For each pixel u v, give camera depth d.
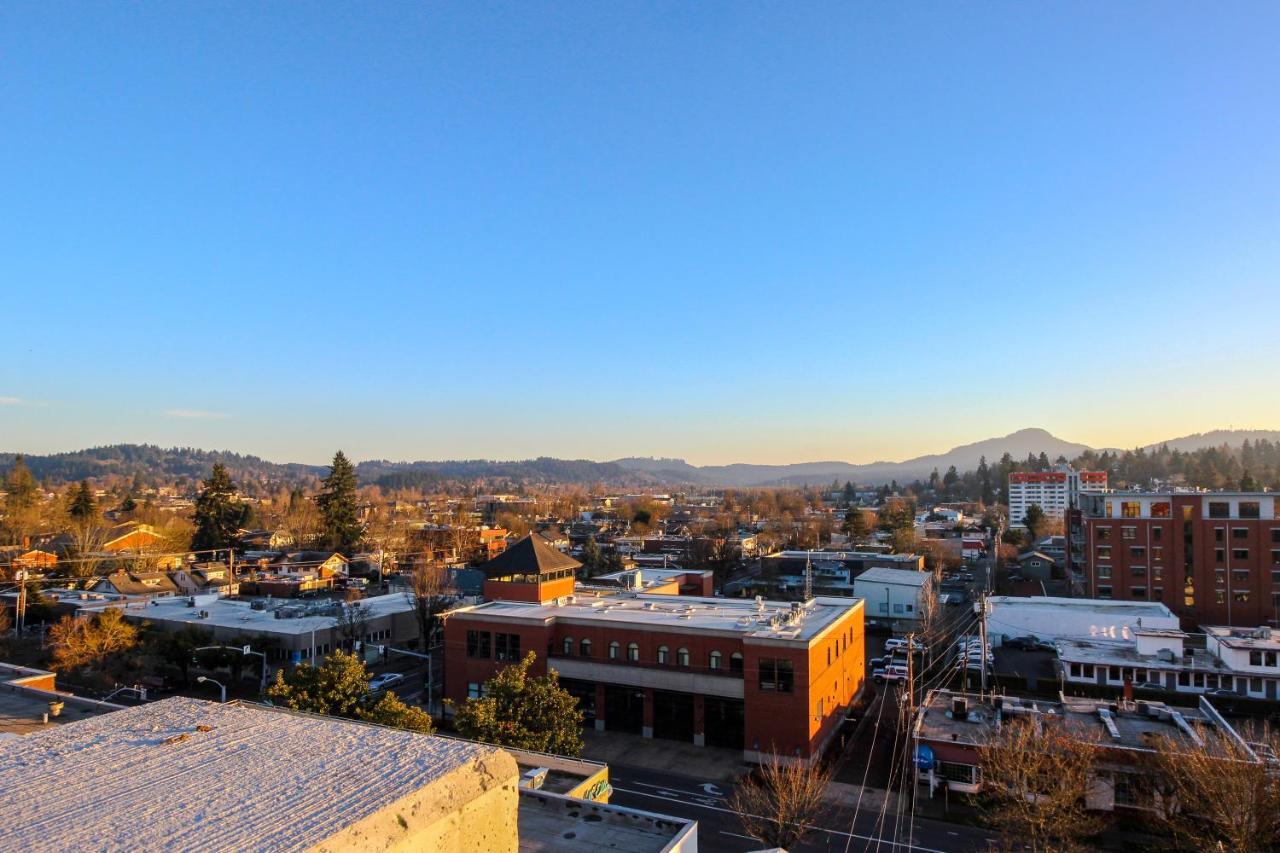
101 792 9.41
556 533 184.00
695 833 18.97
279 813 8.84
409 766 10.41
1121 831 38.97
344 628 72.25
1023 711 47.06
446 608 77.31
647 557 145.50
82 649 64.44
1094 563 93.62
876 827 39.84
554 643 57.22
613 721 55.00
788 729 47.50
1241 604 87.12
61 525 152.38
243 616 79.06
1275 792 32.47
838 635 56.47
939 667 73.25
